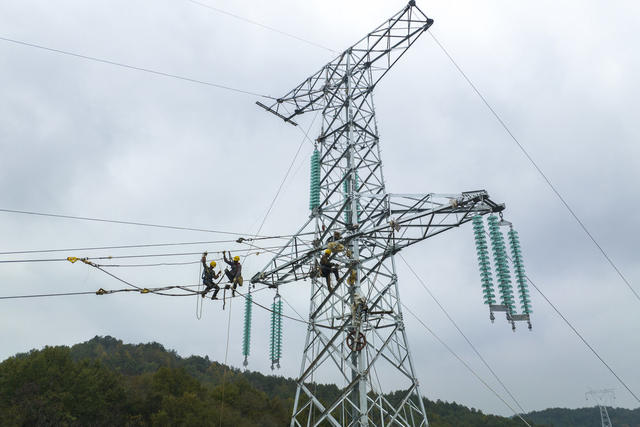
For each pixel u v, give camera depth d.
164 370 84.00
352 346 21.48
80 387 70.81
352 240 23.67
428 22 26.48
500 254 19.16
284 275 25.83
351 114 27.58
